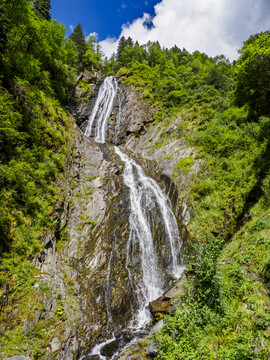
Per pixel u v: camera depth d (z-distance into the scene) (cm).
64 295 928
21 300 775
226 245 1055
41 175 1199
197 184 1641
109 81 4066
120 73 4153
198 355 515
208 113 2284
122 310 1035
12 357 627
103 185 1670
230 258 792
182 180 1722
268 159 1348
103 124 3331
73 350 788
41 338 732
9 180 1006
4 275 787
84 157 1842
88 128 3359
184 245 1396
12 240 890
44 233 1057
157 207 1614
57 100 2045
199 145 1959
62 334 784
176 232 1497
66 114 2091
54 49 2120
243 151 1628
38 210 1095
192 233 1405
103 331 927
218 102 2338
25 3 1477
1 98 1064
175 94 3022
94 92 3919
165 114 2925
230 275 680
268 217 873
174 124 2525
